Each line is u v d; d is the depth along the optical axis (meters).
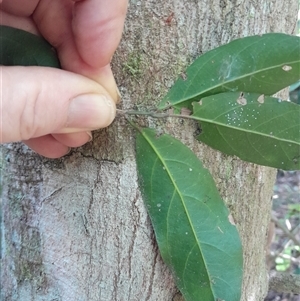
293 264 0.31
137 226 0.12
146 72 0.11
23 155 0.13
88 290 0.13
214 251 0.11
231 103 0.11
